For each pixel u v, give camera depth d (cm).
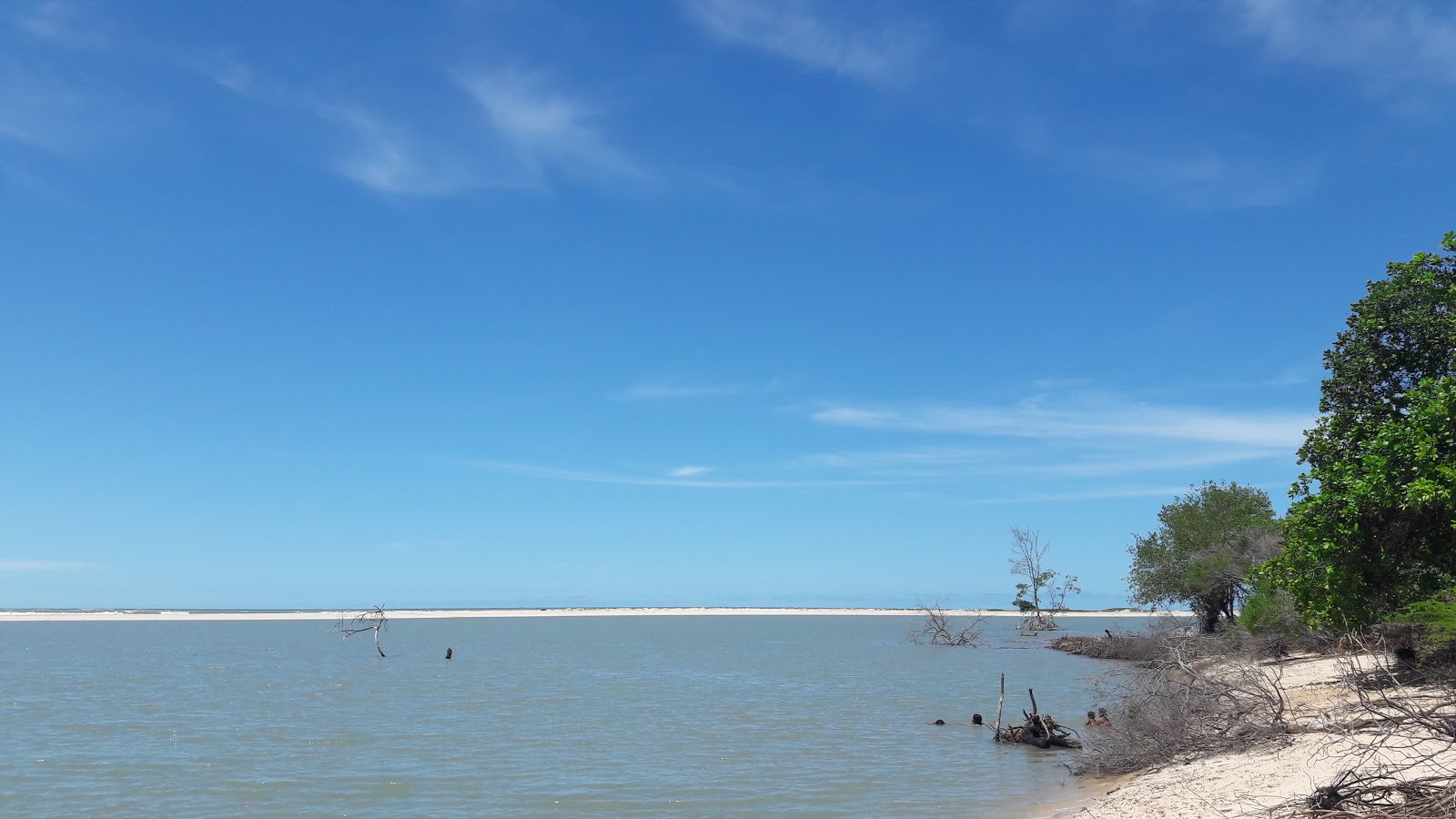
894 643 9662
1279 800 1391
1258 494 5850
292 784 2355
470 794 2233
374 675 5853
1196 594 5641
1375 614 2367
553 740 3080
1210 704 2167
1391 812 1152
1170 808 1516
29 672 6169
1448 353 2456
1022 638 9906
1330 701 2238
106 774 2516
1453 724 1182
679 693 4656
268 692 4803
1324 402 2684
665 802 2122
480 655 8012
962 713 3691
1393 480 2086
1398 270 2623
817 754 2731
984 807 1980
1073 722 3322
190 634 12900
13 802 2189
